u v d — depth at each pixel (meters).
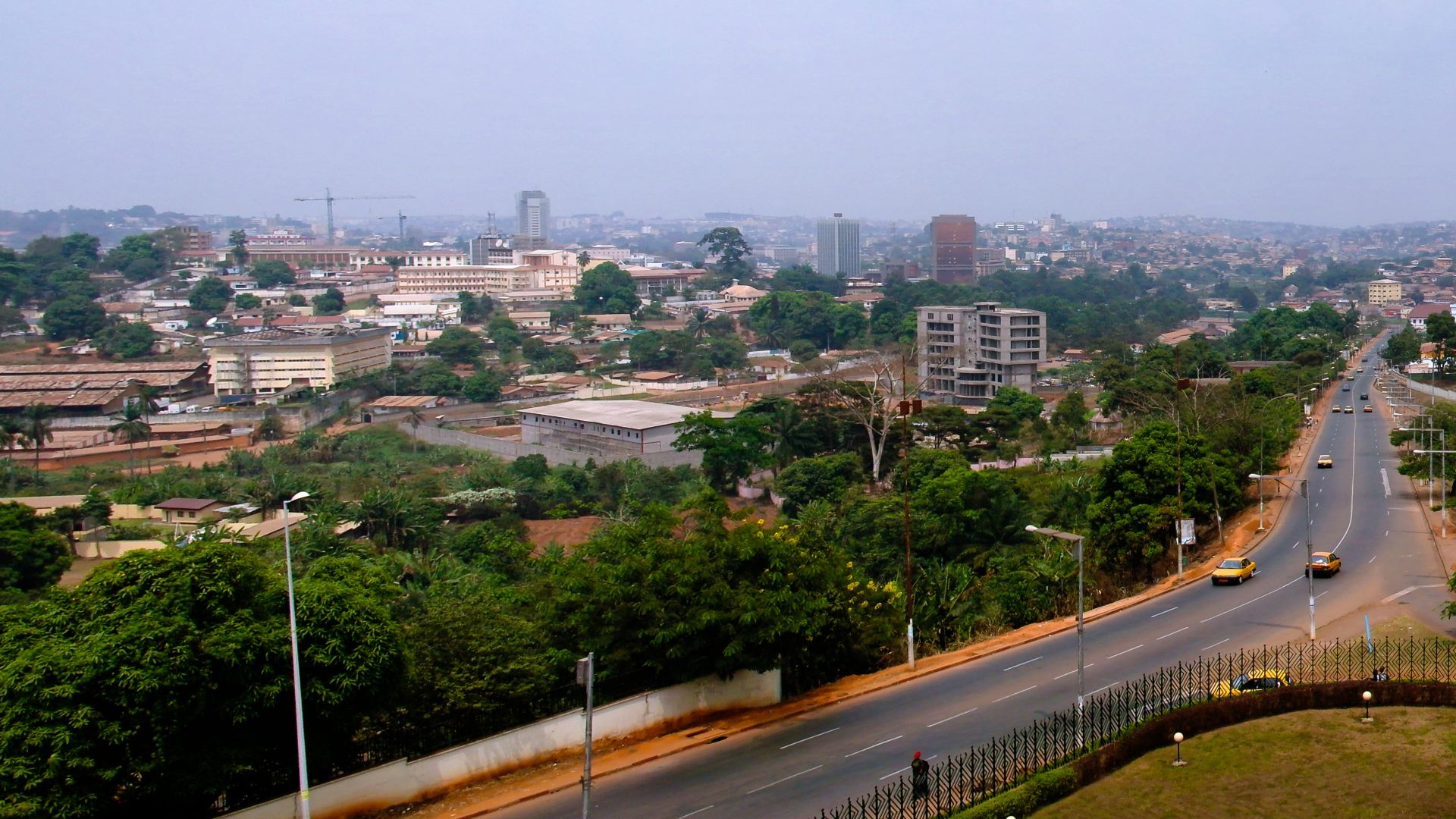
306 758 38.53
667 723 50.16
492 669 46.19
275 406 196.88
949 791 38.41
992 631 65.81
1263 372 157.62
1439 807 39.16
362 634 40.25
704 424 140.50
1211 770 42.97
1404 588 68.88
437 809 41.66
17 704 34.72
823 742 47.66
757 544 52.03
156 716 35.59
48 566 93.81
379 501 109.56
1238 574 72.69
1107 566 78.88
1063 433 153.50
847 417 141.00
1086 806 40.31
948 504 88.31
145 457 165.25
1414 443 113.00
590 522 122.25
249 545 89.88
